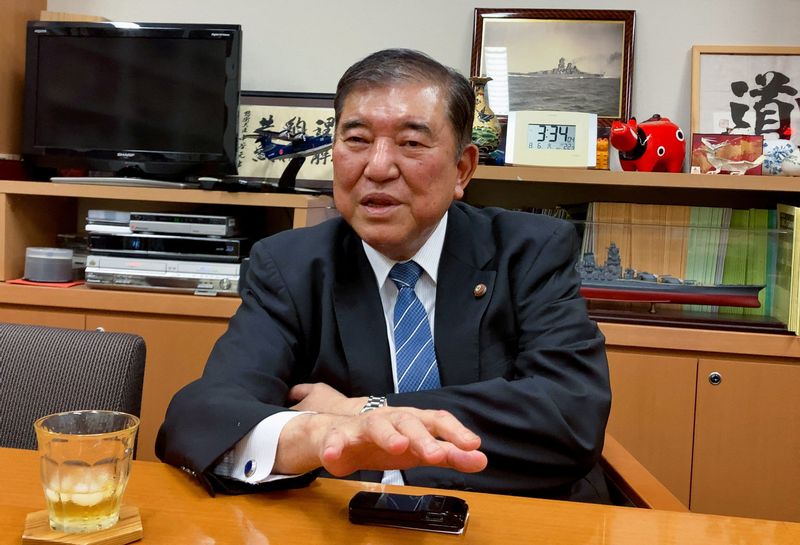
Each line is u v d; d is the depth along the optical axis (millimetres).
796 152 2109
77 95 2439
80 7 2598
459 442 693
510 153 2189
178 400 973
